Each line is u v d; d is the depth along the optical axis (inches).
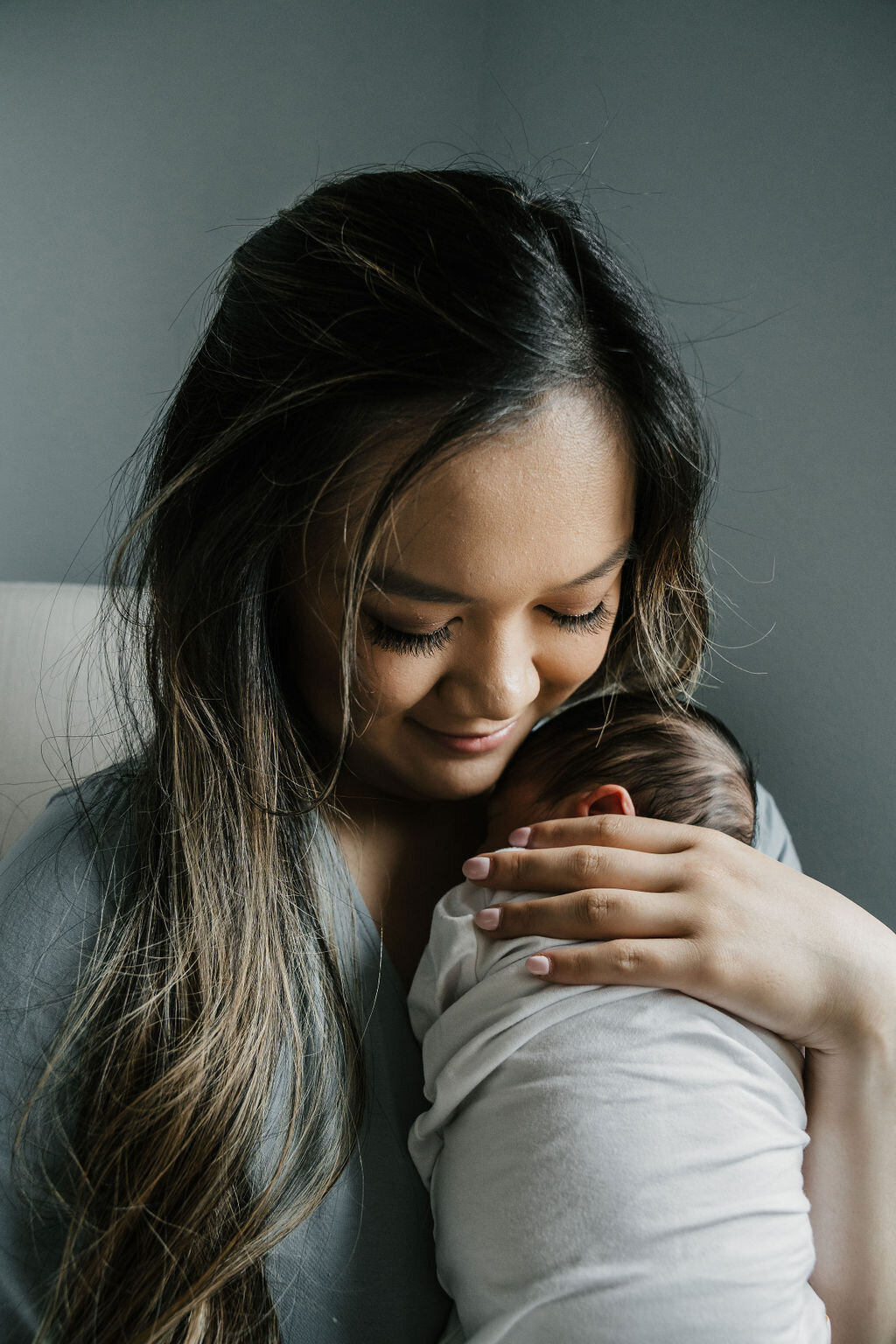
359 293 19.3
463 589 19.2
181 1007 22.2
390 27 67.1
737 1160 20.1
